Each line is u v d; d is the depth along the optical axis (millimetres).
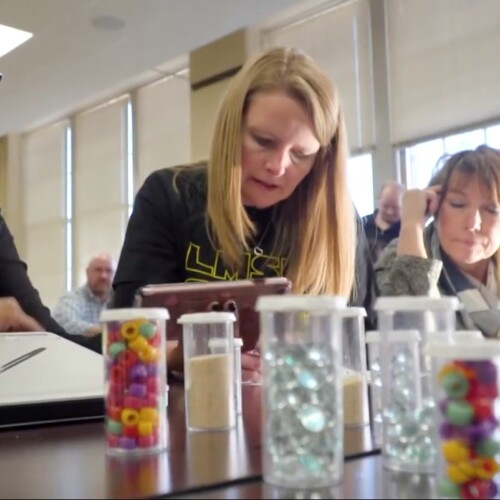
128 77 5227
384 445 570
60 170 6945
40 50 4648
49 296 7016
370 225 2213
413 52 4125
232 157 1202
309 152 1200
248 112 1183
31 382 883
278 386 519
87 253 6590
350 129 4426
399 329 571
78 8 4055
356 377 771
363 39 4379
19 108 5918
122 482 529
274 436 516
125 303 1224
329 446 511
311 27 4688
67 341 1060
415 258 1367
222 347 776
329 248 1281
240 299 1009
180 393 1068
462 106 3879
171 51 4684
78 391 881
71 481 540
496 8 3734
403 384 559
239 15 4117
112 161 6332
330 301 526
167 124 5816
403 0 4180
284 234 1291
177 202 1280
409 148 4152
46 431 806
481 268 1518
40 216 7191
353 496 475
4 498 495
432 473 538
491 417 471
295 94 1165
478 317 1438
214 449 646
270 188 1207
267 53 1217
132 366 637
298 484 504
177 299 971
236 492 492
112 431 641
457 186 1477
